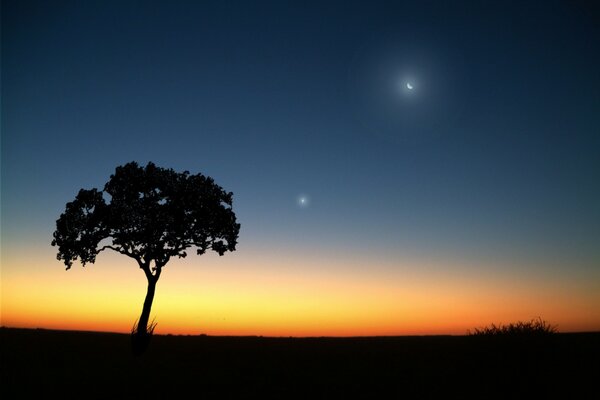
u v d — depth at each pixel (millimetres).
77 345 33406
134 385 17844
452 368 20375
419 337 46906
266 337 51406
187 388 17500
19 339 35781
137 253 31484
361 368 22312
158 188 32688
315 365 23781
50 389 16859
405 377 19344
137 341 28719
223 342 40156
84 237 30906
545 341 20875
